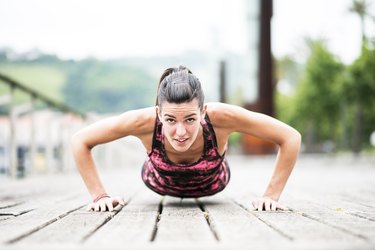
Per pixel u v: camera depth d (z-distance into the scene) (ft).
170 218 8.86
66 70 249.96
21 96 83.25
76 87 243.19
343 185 19.42
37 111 26.84
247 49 64.69
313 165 47.06
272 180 10.66
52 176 26.02
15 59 259.39
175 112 8.70
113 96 244.42
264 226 7.68
